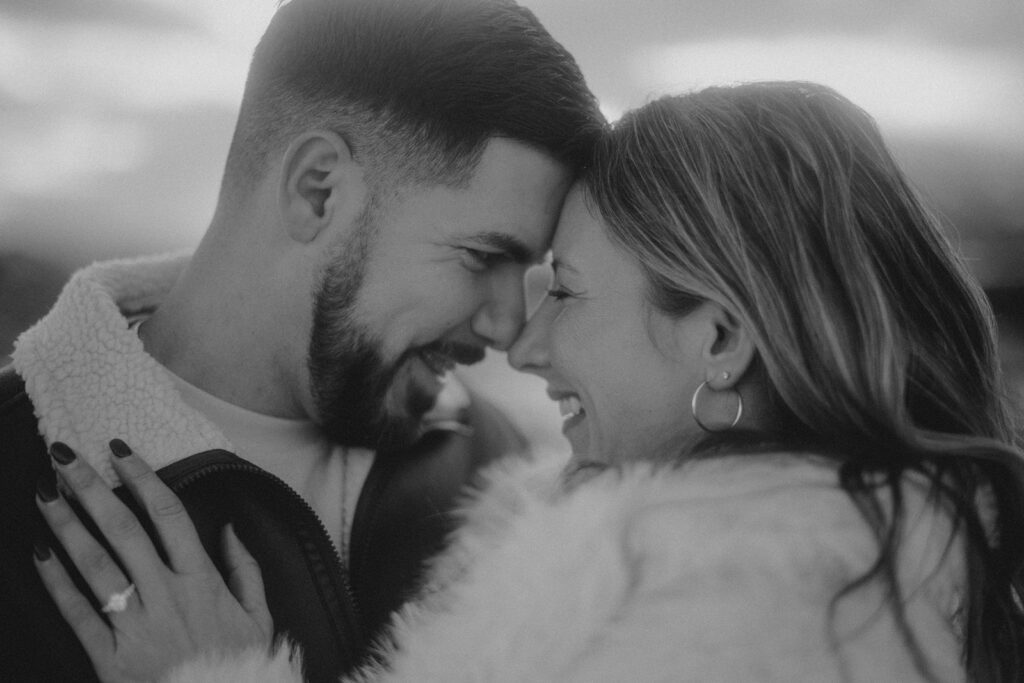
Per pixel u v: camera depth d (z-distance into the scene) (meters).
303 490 1.28
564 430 1.25
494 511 1.19
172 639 1.02
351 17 1.19
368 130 1.18
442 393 1.46
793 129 1.01
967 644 0.92
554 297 1.20
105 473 1.09
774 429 1.03
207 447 1.12
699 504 0.89
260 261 1.23
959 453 0.96
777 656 0.80
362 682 1.00
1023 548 0.98
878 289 0.98
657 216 1.04
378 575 1.29
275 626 1.13
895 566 0.86
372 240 1.20
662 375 1.08
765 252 0.99
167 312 1.28
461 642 0.88
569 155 1.17
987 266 3.27
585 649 0.82
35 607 1.04
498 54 1.16
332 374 1.23
